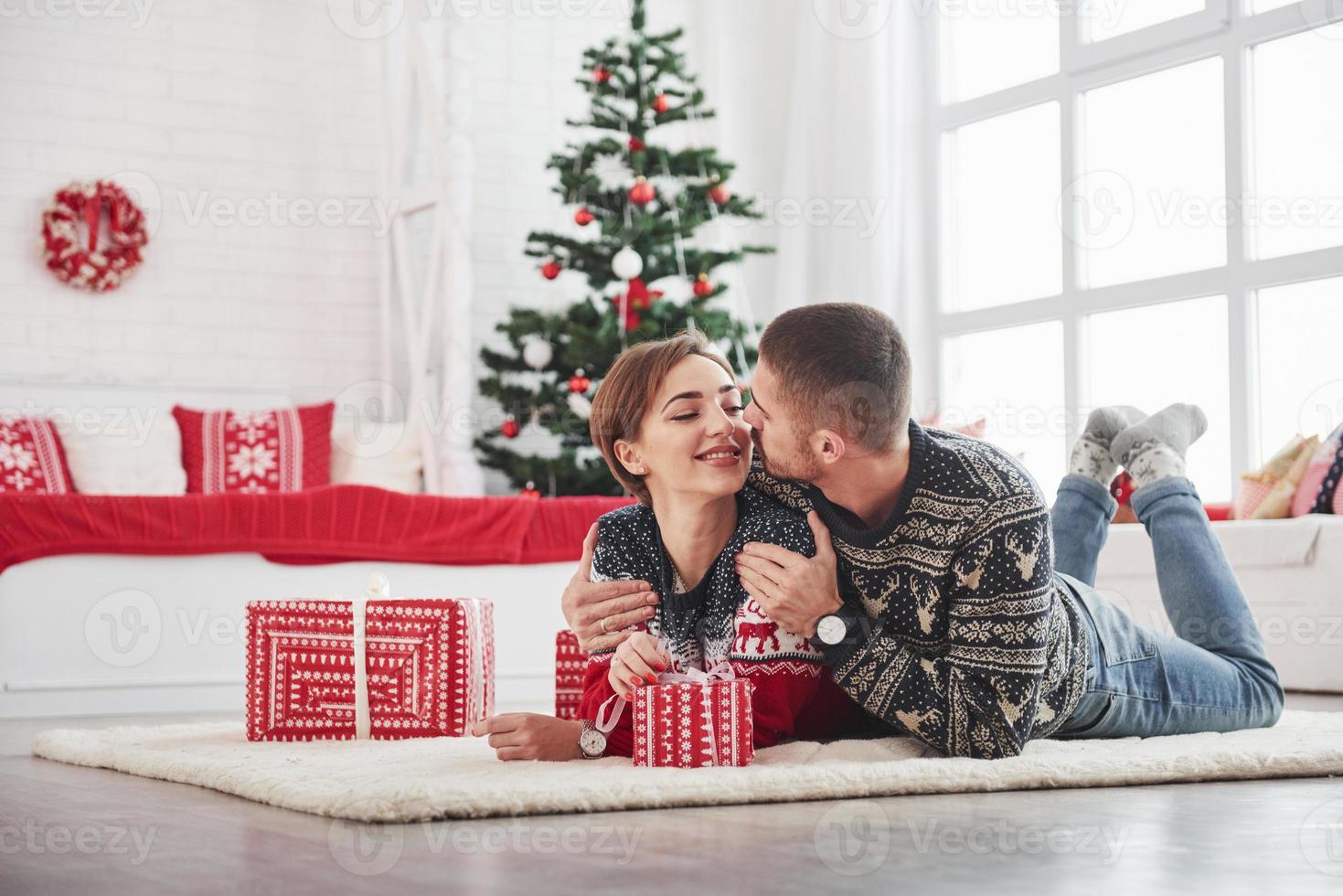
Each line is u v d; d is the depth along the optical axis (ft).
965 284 21.06
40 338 18.11
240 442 17.74
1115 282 18.74
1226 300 17.35
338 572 12.30
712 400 5.57
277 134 19.60
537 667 12.99
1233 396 17.11
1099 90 19.07
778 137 22.07
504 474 20.04
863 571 5.52
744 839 3.89
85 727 9.69
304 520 12.14
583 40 21.45
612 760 5.61
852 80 21.07
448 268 18.34
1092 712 6.09
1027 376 19.98
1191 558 6.92
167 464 17.34
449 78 18.63
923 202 21.30
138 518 11.65
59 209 18.10
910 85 21.35
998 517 5.29
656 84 21.31
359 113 20.02
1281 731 6.68
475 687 7.55
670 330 17.43
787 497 5.76
